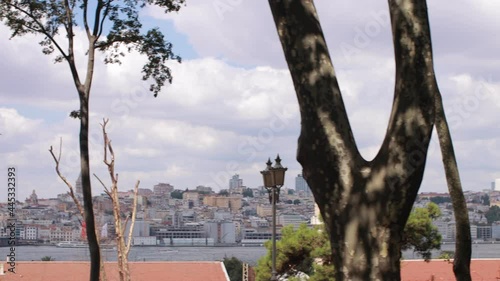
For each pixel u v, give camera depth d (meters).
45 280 36.19
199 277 38.03
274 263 19.56
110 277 31.36
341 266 6.49
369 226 6.38
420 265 36.34
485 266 37.34
